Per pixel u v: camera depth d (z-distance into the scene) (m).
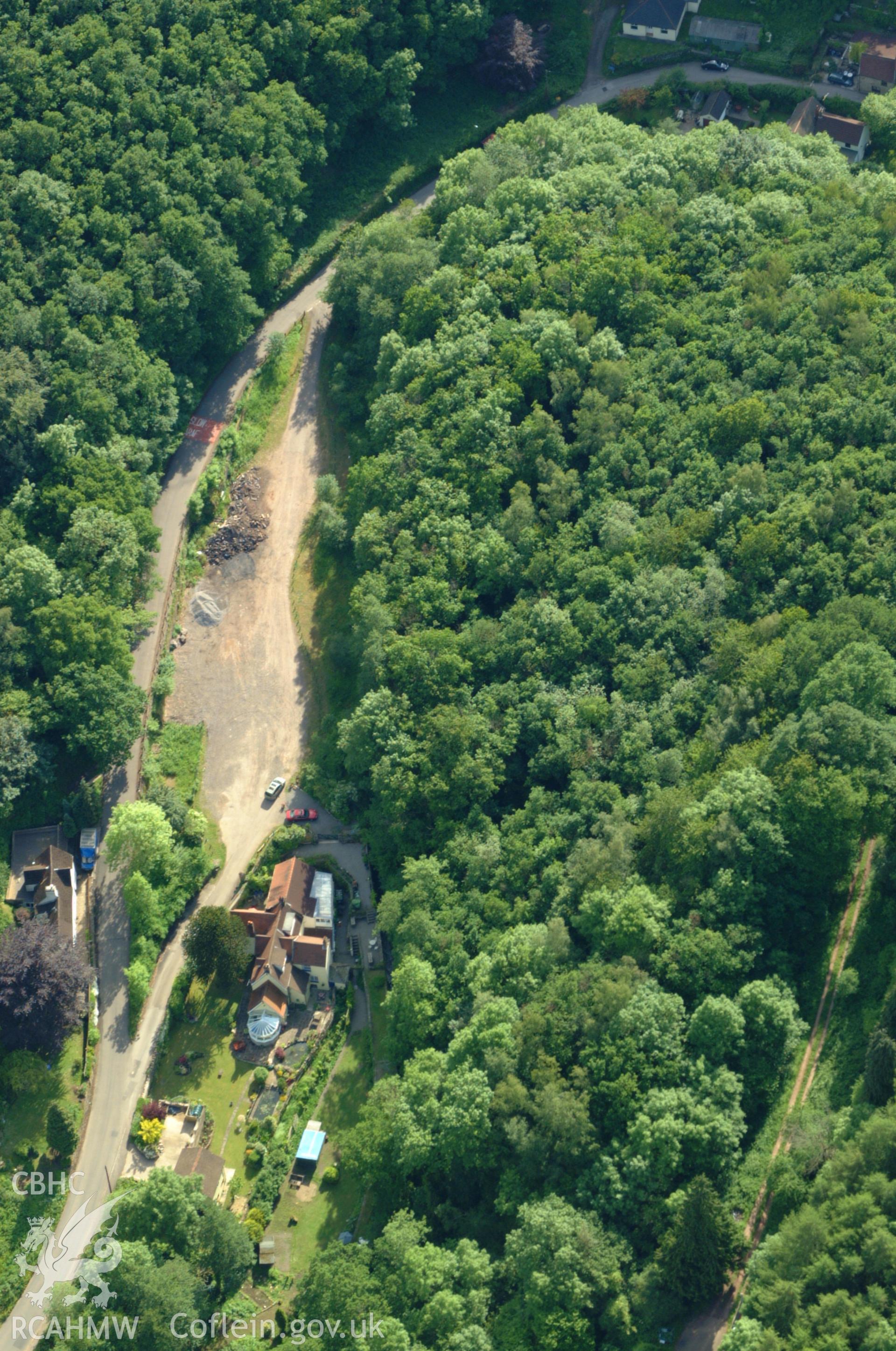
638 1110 165.38
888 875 179.88
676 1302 157.75
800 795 173.00
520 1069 175.12
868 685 181.12
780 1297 147.12
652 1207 162.00
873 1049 159.62
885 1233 144.88
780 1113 168.50
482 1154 174.75
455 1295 164.12
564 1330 157.62
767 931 177.50
